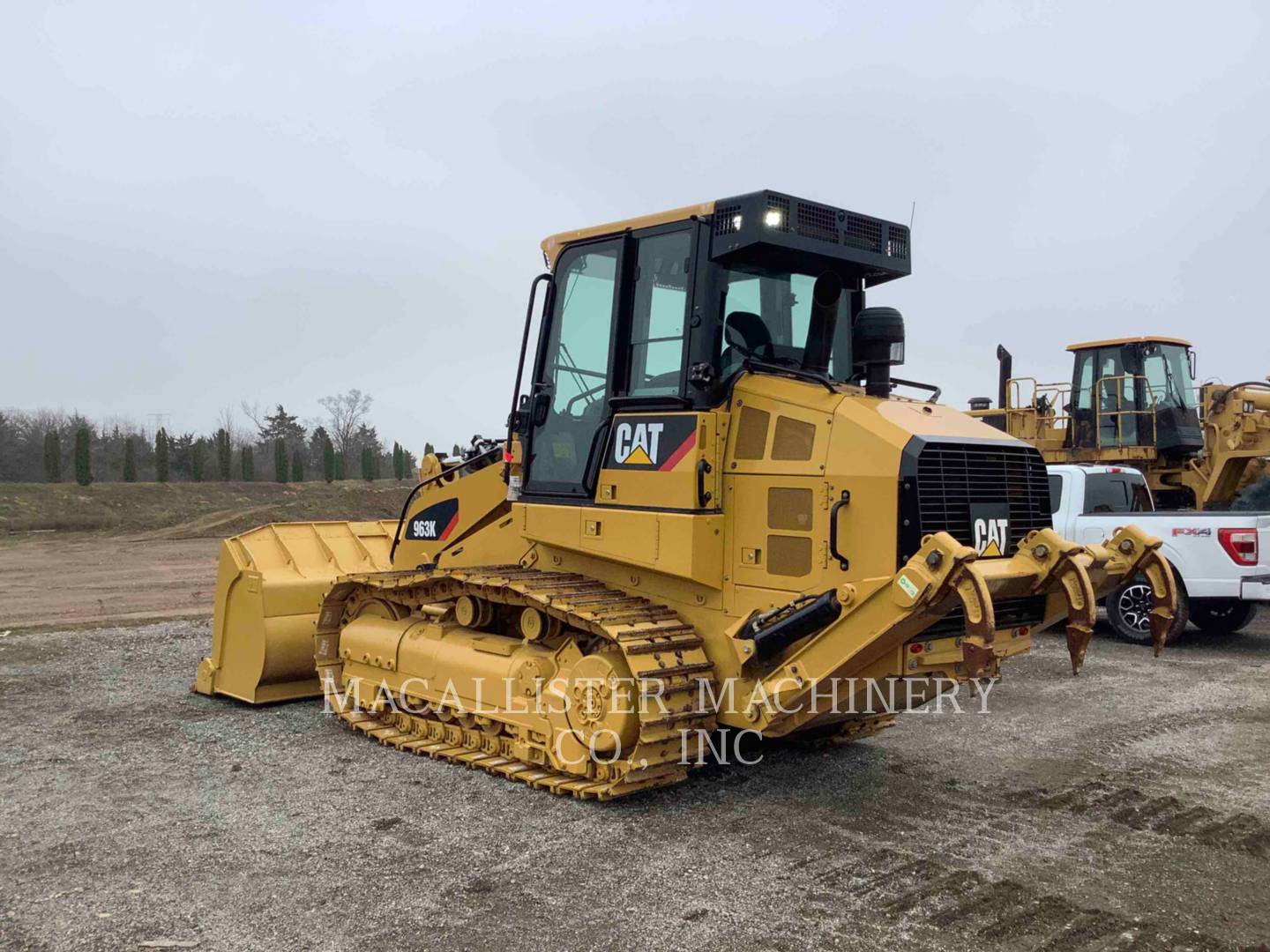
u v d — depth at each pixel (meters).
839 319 6.18
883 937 3.98
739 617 5.38
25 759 6.37
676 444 5.49
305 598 7.89
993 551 5.12
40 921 4.06
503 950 3.84
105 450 38.56
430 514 7.59
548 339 6.44
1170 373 15.96
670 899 4.31
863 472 4.88
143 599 14.40
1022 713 7.95
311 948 3.85
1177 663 10.23
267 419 51.78
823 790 5.90
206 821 5.25
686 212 5.61
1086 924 4.13
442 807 5.48
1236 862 4.86
